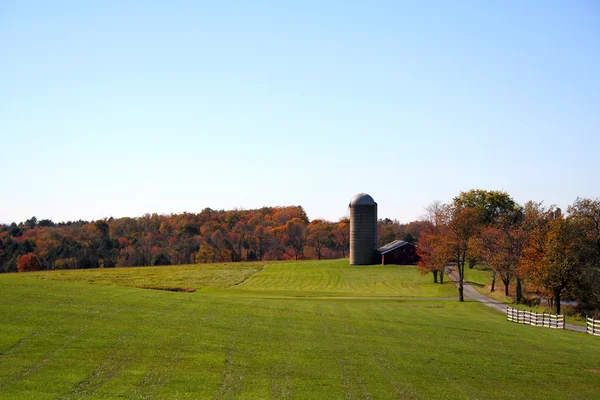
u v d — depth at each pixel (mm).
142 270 129625
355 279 111188
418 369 32844
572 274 63156
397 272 121000
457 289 89625
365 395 27688
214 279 107688
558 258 63500
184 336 36688
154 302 48312
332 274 119562
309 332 40875
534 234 69250
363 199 139000
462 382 31016
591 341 44156
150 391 26453
